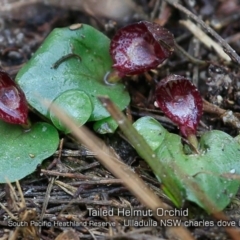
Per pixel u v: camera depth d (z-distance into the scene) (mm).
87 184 226
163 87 230
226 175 216
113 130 233
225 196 215
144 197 213
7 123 234
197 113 231
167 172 214
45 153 229
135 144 212
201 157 220
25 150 229
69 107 230
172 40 234
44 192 227
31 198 226
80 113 230
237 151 223
